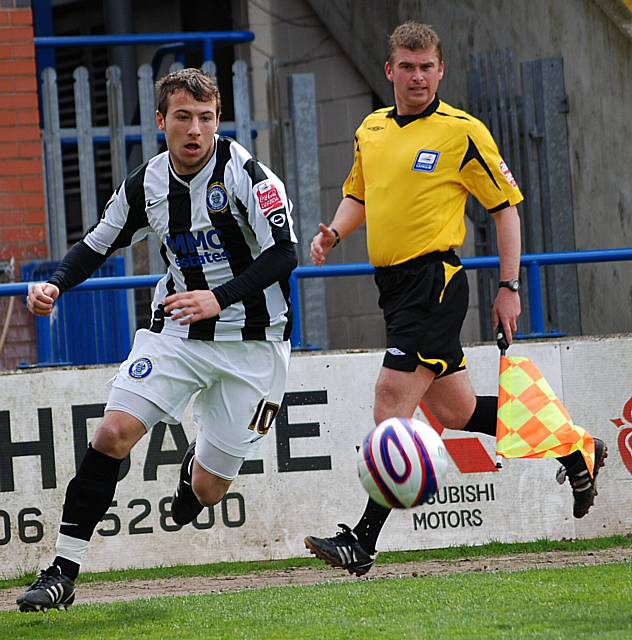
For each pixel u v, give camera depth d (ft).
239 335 56.44
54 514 78.84
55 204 113.91
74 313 103.09
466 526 81.46
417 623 48.32
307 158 115.96
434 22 129.29
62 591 53.52
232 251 55.52
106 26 152.97
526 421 62.34
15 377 79.10
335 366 81.41
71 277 56.90
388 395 60.80
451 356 61.36
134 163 127.54
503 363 63.36
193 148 53.47
